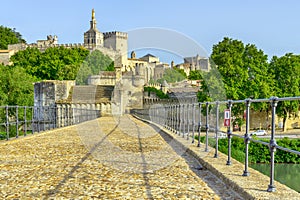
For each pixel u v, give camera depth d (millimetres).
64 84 42969
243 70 44469
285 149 4844
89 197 5535
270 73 49938
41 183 6520
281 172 25922
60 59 84438
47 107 21922
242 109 39781
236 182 5805
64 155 10047
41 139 15086
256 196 4953
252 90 43750
